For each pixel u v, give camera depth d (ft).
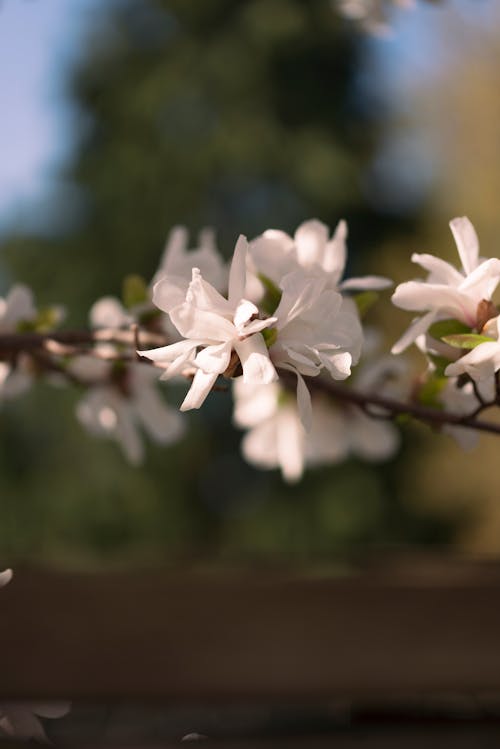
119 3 36.29
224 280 3.80
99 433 4.32
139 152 34.19
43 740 3.79
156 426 4.26
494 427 3.46
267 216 34.68
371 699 4.03
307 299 3.06
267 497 32.19
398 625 4.17
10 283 33.99
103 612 4.19
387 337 23.67
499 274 3.24
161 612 4.17
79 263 33.71
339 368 3.01
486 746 3.88
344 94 36.65
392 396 4.14
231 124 34.30
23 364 4.18
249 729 4.09
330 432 4.49
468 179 25.89
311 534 31.45
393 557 5.01
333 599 4.24
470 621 4.17
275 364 3.05
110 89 35.35
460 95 26.53
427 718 3.98
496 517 26.21
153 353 3.02
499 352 3.19
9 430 30.78
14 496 30.86
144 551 31.24
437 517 30.50
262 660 4.10
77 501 30.71
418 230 32.35
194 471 32.53
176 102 34.60
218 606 4.25
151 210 34.01
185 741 3.80
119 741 3.75
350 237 35.09
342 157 34.71
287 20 35.04
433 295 3.27
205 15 35.63
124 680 4.07
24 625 4.12
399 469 31.40
